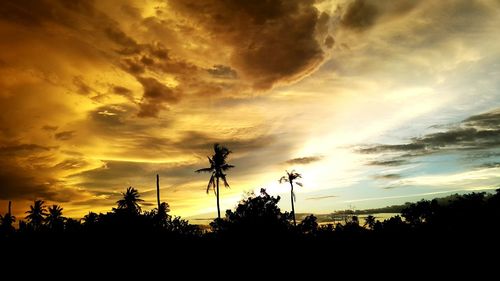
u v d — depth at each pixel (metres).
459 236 29.70
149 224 23.78
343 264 25.59
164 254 22.77
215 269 21.97
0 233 24.05
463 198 34.84
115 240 21.92
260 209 23.62
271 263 22.20
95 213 24.38
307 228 30.06
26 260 21.19
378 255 27.33
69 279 19.86
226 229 23.53
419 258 26.95
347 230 31.20
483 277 22.62
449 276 23.44
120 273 20.59
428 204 45.84
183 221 27.66
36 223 25.27
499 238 28.36
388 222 35.66
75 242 22.42
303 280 22.59
